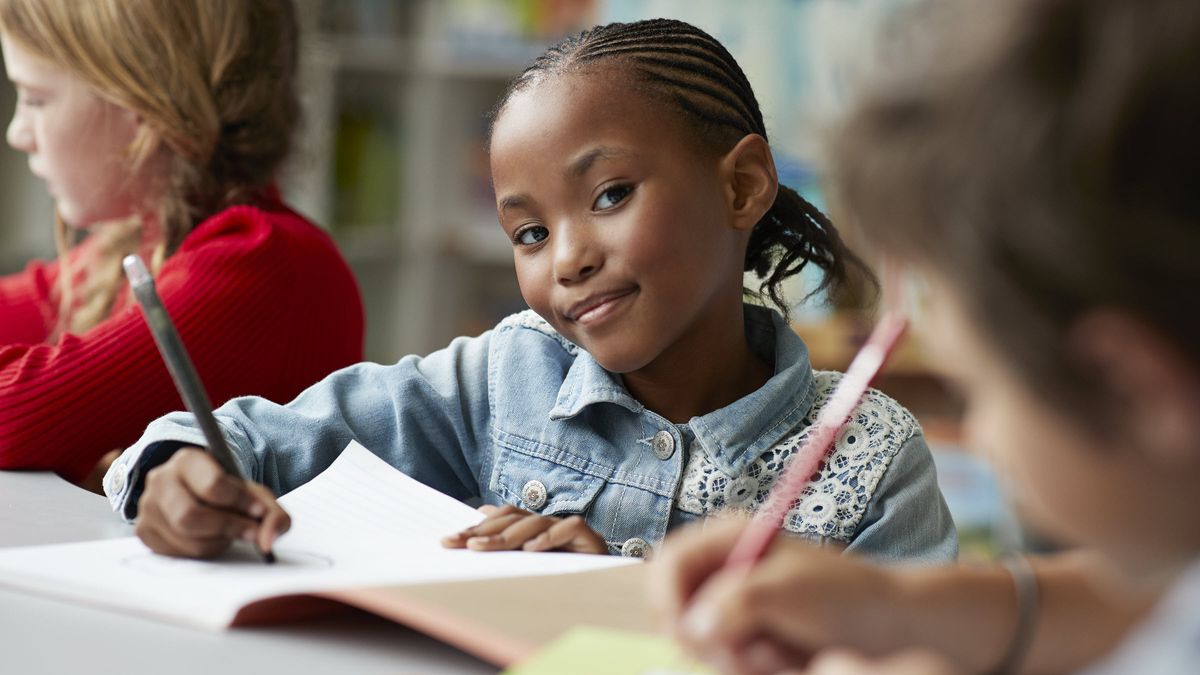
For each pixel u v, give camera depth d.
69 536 0.86
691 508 1.02
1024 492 0.44
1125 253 0.36
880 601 0.55
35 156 1.48
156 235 1.53
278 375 1.40
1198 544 0.40
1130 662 0.41
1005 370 0.40
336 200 2.85
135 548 0.77
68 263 1.65
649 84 0.97
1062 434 0.40
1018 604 0.60
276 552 0.76
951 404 2.48
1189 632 0.38
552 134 0.95
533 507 1.06
